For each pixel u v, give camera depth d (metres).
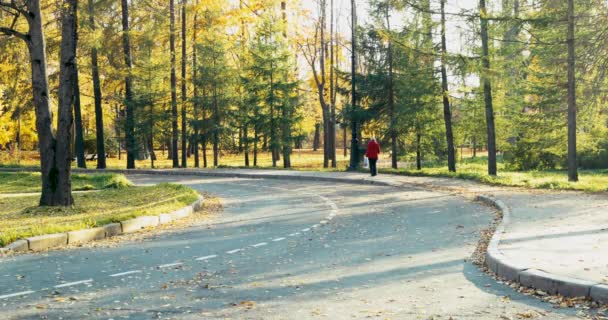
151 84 39.69
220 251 9.74
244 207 16.83
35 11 15.03
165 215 13.63
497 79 23.94
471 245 9.87
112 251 9.80
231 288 7.05
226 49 41.34
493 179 22.53
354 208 15.94
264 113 40.69
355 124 32.50
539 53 24.72
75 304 6.34
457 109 33.78
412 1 24.47
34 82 15.27
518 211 13.20
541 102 27.48
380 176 27.48
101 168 37.91
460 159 42.53
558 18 21.77
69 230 10.86
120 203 17.03
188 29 40.94
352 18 31.92
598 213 12.38
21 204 17.11
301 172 31.44
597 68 21.55
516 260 7.62
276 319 5.71
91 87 46.56
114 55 35.72
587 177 25.38
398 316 5.77
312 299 6.48
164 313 5.96
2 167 39.72
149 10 36.12
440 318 5.68
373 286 7.09
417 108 31.88
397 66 34.03
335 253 9.42
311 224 12.96
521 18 21.34
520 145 32.00
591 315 5.68
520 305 6.12
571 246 8.55
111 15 35.44
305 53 43.81
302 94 44.28
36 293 6.83
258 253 9.52
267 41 40.72
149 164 47.09
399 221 13.20
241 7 42.12
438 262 8.51
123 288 7.08
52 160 15.48
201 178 30.41
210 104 40.50
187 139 41.28
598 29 20.89
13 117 38.12
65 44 15.41
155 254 9.49
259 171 33.12
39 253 9.61
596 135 28.64
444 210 15.03
